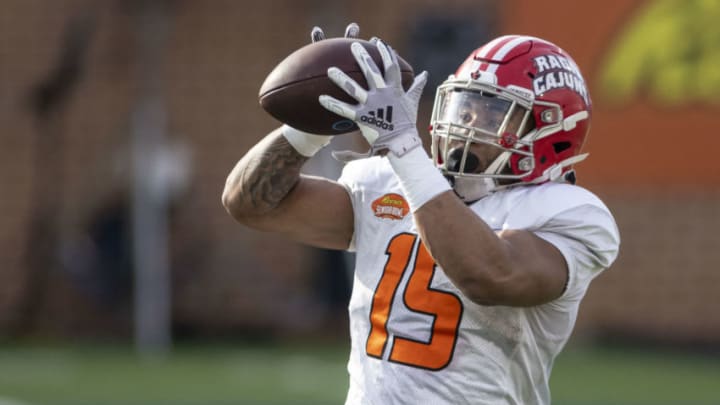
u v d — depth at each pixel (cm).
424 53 3303
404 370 966
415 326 970
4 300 3466
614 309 3262
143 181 3178
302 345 3250
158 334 3169
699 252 3197
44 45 3481
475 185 999
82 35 3447
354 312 1017
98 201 3441
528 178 1001
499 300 916
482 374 960
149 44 3350
